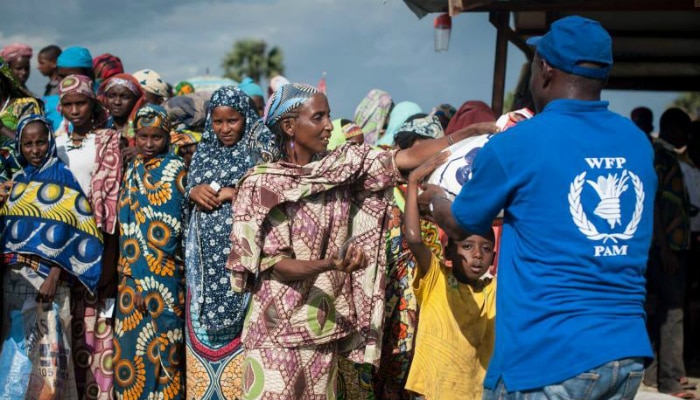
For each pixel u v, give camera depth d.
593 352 2.86
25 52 8.52
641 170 3.03
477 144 3.87
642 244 3.03
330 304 4.00
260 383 3.97
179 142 6.12
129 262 5.49
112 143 5.86
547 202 2.97
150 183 5.48
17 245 5.46
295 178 3.94
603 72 3.09
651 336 8.24
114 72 8.55
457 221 3.15
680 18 8.35
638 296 3.00
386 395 5.34
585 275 2.94
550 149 2.98
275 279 4.00
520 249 3.03
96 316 5.79
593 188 2.96
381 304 4.10
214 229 5.09
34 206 5.51
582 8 6.27
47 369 5.45
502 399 3.05
